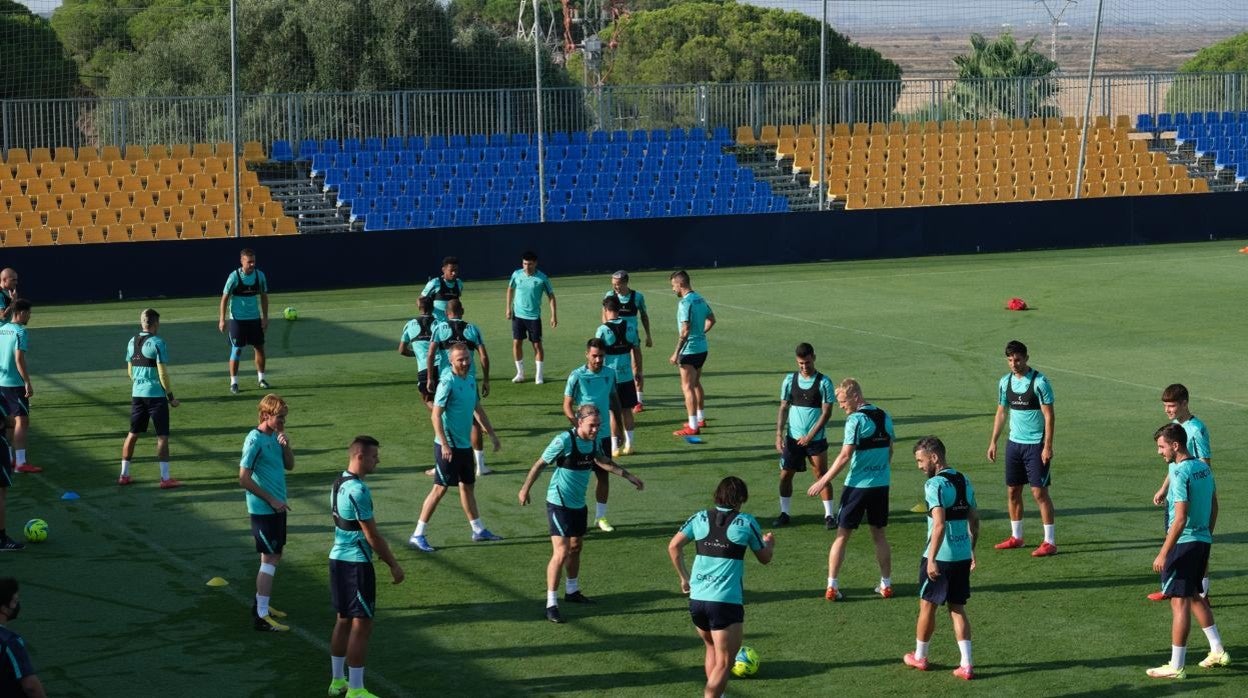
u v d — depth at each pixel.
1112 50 90.94
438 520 14.67
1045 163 46.69
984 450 17.47
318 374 23.14
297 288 33.94
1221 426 18.62
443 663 10.64
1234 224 42.94
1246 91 51.00
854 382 11.98
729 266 38.00
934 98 48.69
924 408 19.94
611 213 41.69
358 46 51.59
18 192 36.16
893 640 11.09
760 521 14.55
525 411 20.12
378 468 16.81
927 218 39.75
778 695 9.98
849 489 11.95
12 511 15.02
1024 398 13.21
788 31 74.75
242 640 11.12
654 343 25.89
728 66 73.75
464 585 12.55
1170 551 10.18
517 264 36.16
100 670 10.47
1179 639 10.23
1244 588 12.27
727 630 9.39
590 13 80.50
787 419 14.22
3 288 19.70
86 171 37.69
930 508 10.21
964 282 33.69
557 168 42.69
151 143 44.12
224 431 18.94
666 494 15.62
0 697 7.82
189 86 52.28
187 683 10.21
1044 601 12.01
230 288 21.38
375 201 39.84
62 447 18.08
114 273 32.28
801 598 12.12
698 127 45.53
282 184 40.25
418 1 51.91
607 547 13.70
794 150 45.62
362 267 34.59
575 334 26.84
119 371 23.50
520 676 10.37
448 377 13.47
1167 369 22.75
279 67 51.53
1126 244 41.84
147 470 16.83
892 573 12.79
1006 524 14.38
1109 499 15.21
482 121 43.75
